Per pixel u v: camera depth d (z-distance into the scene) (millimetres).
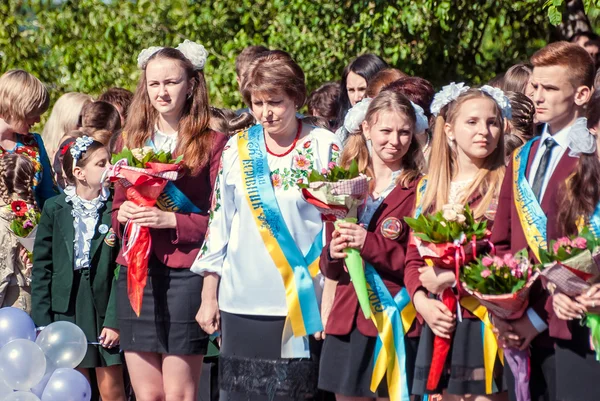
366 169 7672
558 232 6297
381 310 7254
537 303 6438
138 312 8039
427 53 16312
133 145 8461
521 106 9031
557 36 16141
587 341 6164
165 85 8203
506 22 16484
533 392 6582
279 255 7648
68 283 9125
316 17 16250
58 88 20516
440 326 6695
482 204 6895
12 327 8805
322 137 7867
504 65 16797
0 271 9594
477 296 6355
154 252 8172
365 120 7582
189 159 8203
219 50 18281
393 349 7211
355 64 10859
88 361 9094
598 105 6129
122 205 8125
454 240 6523
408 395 7164
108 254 9070
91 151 9141
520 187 6605
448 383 6805
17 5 21094
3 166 9758
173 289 8156
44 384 8672
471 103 6922
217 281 8016
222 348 7945
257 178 7781
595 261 5934
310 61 16406
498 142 7047
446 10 14820
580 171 6199
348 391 7254
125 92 12328
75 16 19969
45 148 11812
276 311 7645
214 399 9961
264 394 7676
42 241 9242
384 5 15383
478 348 6699
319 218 7773
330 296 7547
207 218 8211
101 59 19203
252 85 7676
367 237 7227
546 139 6688
